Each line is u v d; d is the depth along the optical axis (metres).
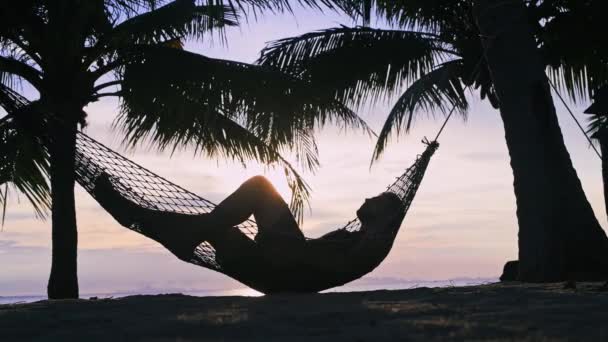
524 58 8.41
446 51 12.09
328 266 6.03
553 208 8.10
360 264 6.11
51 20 9.45
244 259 5.99
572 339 2.81
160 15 9.98
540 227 8.04
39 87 9.71
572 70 12.10
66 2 9.32
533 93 8.30
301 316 3.85
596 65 11.53
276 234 5.96
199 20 10.60
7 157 10.16
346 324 3.50
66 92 9.68
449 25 11.94
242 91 9.65
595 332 2.99
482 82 11.46
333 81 11.84
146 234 6.29
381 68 11.88
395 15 12.74
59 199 9.59
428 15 11.91
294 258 5.98
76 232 9.77
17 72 9.69
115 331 3.50
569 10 10.51
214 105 9.66
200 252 6.26
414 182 6.76
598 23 10.38
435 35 12.11
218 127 10.80
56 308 5.04
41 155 9.72
